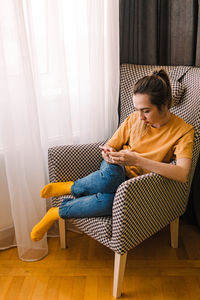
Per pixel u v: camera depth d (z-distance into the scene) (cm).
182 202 169
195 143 160
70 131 191
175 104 177
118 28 193
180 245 195
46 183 196
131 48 209
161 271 175
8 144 167
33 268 179
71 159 173
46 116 187
